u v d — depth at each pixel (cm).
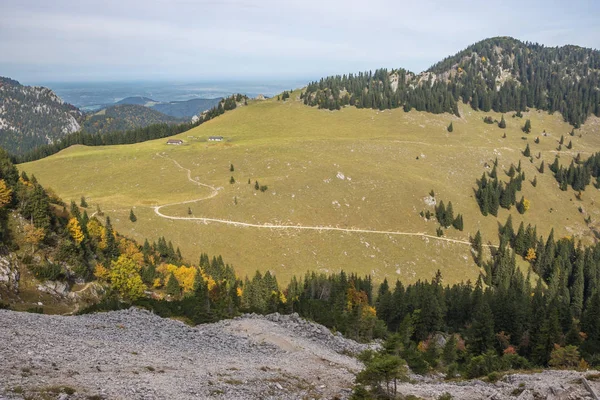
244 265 14988
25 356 3069
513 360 6131
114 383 2839
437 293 11425
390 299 10256
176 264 12650
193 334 5278
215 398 2945
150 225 15650
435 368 6588
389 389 3766
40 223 8681
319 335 6322
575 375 4456
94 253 10106
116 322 5197
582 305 15250
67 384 2634
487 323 8256
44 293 7531
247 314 7081
